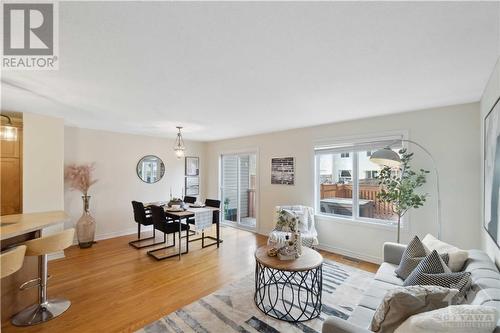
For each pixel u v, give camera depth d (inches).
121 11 50.3
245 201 242.4
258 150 212.2
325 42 62.9
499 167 67.3
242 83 91.5
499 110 67.2
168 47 65.4
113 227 199.3
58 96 107.0
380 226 142.3
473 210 114.0
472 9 49.7
